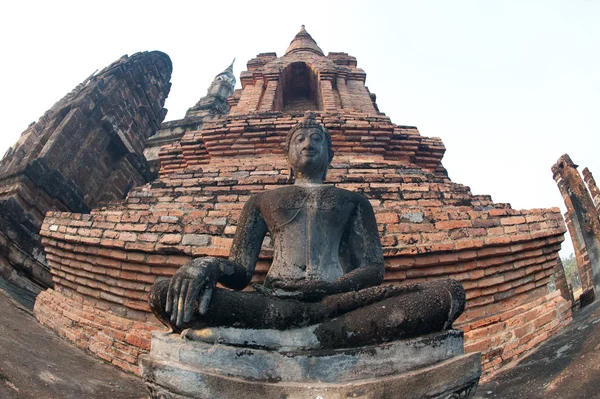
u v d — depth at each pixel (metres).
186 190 6.69
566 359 4.62
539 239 6.03
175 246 5.51
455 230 5.59
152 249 5.58
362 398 2.68
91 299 6.34
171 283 3.00
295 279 3.56
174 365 2.82
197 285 2.95
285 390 2.73
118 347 5.67
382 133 8.23
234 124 8.61
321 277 3.61
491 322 5.42
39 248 10.95
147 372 2.90
